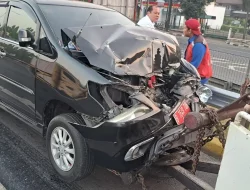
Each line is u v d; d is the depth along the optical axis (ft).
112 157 9.55
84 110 10.05
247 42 61.93
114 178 11.88
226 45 53.72
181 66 13.35
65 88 10.49
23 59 12.30
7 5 14.62
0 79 14.25
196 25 16.97
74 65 10.43
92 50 10.73
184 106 11.10
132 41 11.66
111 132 9.29
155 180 11.91
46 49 11.68
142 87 10.81
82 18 13.73
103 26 12.21
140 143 9.55
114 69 10.30
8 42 13.62
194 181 8.91
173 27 68.18
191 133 9.77
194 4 73.67
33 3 13.17
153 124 9.77
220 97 17.26
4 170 11.81
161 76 12.03
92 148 9.85
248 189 6.27
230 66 24.84
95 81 9.81
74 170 10.40
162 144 9.88
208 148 14.51
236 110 8.84
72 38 11.28
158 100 11.45
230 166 6.67
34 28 12.56
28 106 12.59
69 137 10.45
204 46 16.98
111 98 10.01
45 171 11.99
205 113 8.30
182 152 10.82
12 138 14.44
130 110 9.65
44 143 14.23
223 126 9.12
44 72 11.28
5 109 14.62
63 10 13.48
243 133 6.34
